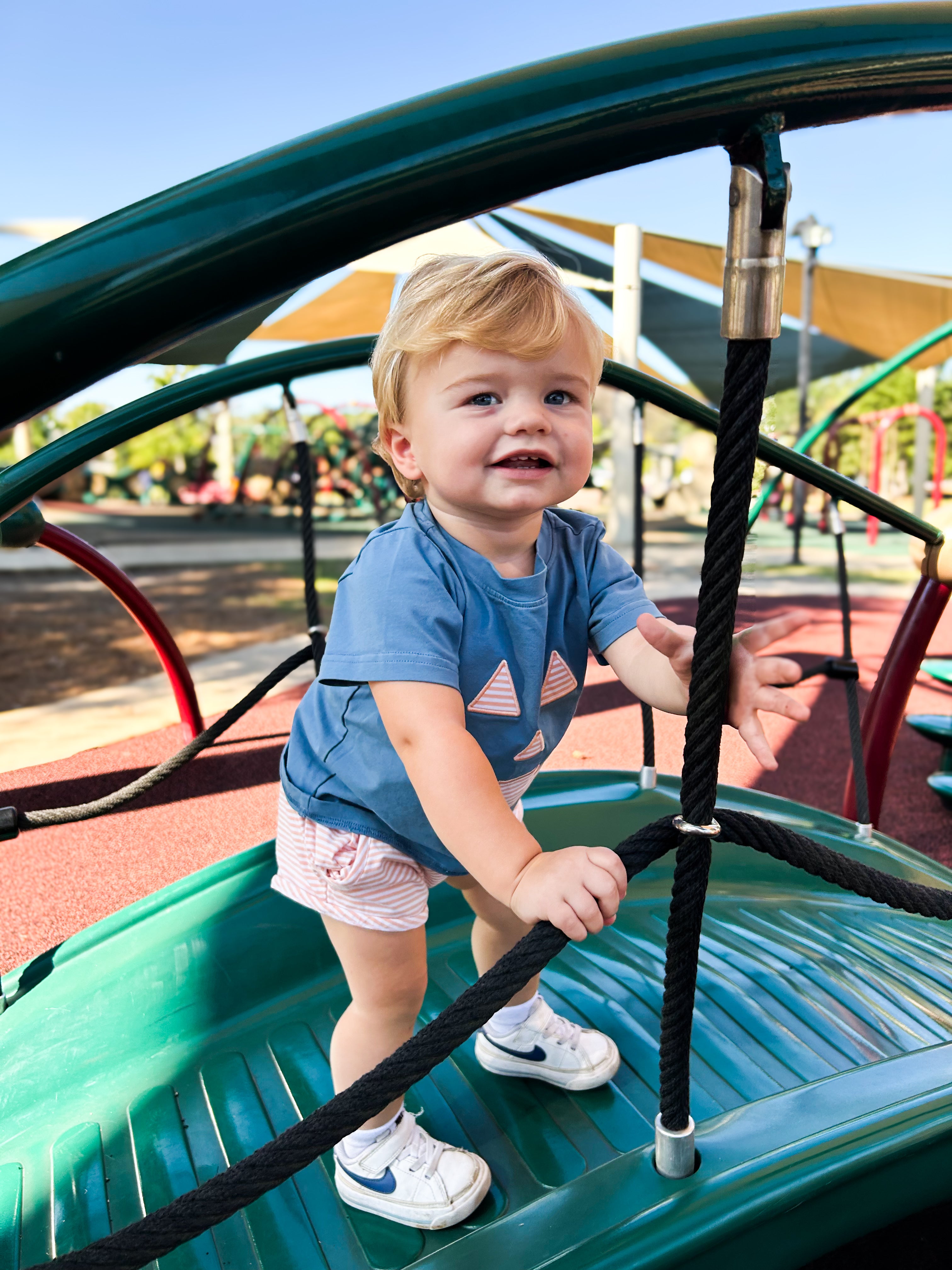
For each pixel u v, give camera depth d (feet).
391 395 3.01
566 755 10.27
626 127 1.48
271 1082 4.24
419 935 3.61
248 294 1.39
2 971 5.98
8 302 1.25
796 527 26.68
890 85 1.60
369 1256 3.28
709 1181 2.74
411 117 1.41
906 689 6.31
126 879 7.31
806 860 2.03
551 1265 2.60
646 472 49.11
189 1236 1.71
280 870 3.76
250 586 23.98
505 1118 3.81
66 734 11.37
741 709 2.23
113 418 4.55
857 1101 3.05
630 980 4.61
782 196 1.61
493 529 3.11
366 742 3.36
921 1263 3.52
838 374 40.45
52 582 25.44
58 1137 4.05
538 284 2.80
